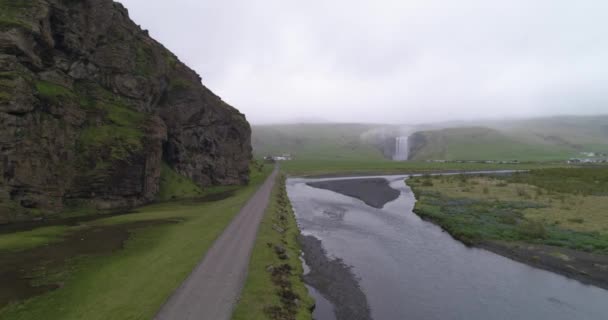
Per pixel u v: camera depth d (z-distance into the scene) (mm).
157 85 71000
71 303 18047
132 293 19484
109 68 60031
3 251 26797
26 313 16781
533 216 45312
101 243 30172
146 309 17516
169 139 73625
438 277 27141
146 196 57500
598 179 86812
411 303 22516
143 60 68750
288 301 20516
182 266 24344
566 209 48406
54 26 49219
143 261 25203
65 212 43312
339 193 85188
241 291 20453
